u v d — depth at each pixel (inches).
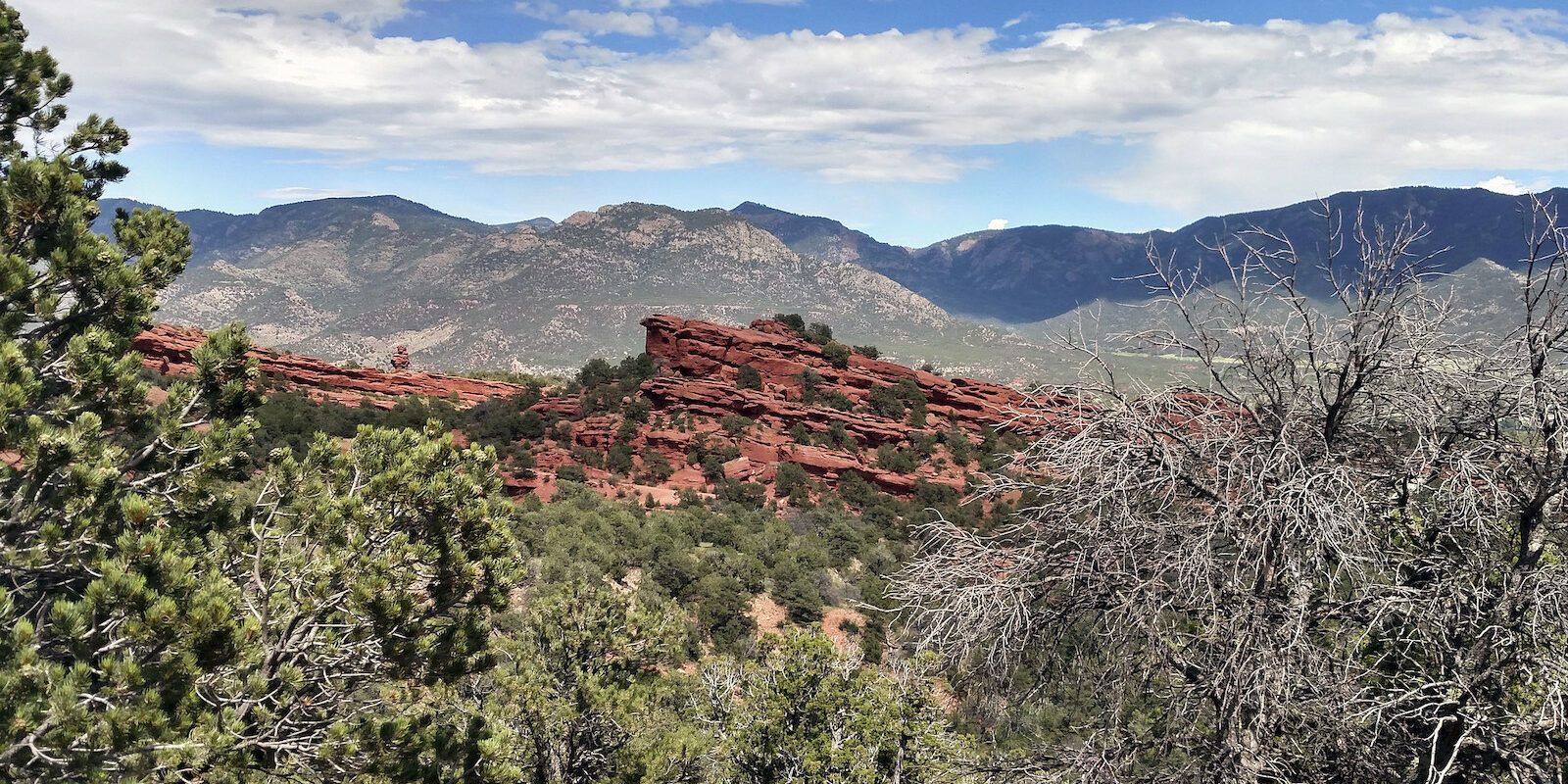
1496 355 254.8
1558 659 238.1
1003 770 273.3
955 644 265.4
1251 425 275.6
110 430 454.6
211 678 366.3
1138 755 267.3
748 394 3472.0
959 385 3875.5
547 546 1697.8
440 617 450.0
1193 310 267.0
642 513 2454.5
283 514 447.2
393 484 429.4
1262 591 253.4
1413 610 243.4
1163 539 265.7
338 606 409.7
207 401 494.9
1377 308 254.1
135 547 359.6
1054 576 264.5
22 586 391.9
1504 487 256.8
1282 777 246.4
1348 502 240.1
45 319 452.8
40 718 317.7
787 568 1883.6
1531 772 233.5
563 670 826.8
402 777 418.9
